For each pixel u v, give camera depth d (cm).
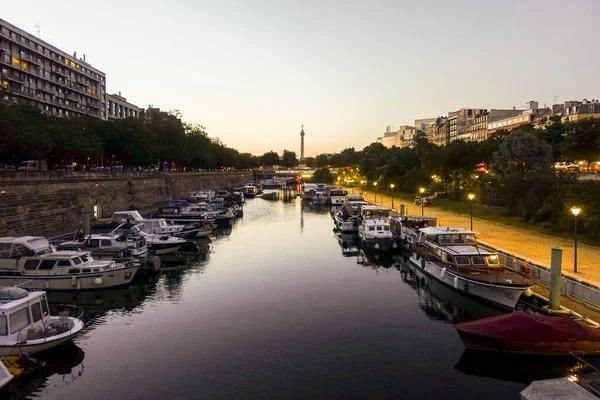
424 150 12381
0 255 3378
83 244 4228
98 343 2517
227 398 1928
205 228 6072
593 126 6556
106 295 3419
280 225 7619
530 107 14062
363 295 3425
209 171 16100
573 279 3000
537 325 2166
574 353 2136
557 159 7938
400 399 1923
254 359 2298
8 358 2127
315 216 9019
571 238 4762
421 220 5162
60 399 1938
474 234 3856
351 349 2416
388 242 5088
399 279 3938
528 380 2094
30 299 2350
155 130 11588
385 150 16612
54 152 7019
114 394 1972
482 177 8044
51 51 11794
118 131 8931
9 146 5997
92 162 10662
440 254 3622
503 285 2833
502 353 2209
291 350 2405
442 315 2959
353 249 5400
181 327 2752
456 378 2103
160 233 5544
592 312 2519
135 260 3875
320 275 4069
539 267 3120
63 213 5744
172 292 3512
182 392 1981
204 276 4022
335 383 2055
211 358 2312
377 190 13675
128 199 8144
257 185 18712
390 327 2736
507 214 6359
